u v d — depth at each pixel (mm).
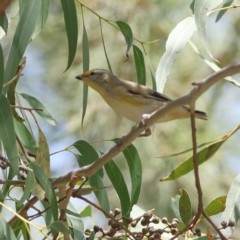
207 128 17000
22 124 8523
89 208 9547
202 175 16500
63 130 16719
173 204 8914
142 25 16203
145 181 15789
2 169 7273
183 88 17172
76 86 17062
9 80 7289
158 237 6938
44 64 18047
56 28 17812
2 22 8109
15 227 8023
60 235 7855
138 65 9438
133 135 6664
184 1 16797
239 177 8094
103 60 16031
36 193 6852
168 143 16016
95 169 6789
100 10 16328
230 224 7246
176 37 9148
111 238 7297
